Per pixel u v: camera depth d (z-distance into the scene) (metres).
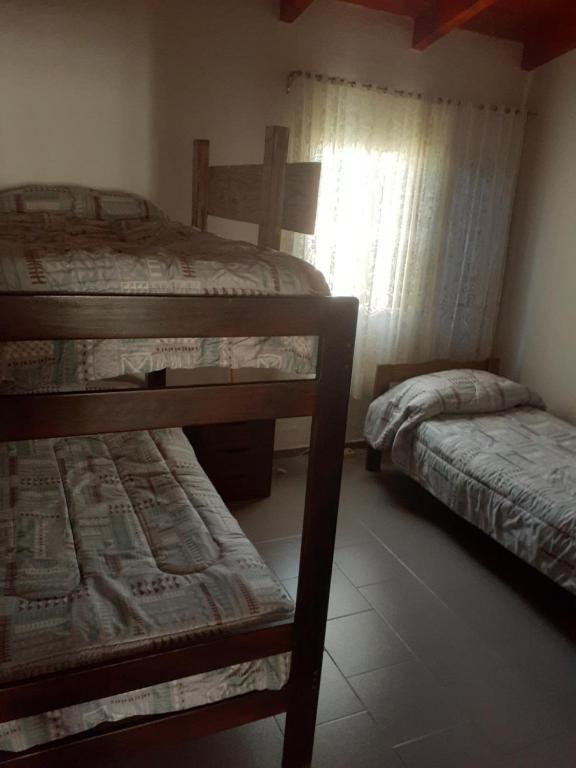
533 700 2.00
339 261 3.41
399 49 3.33
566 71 3.45
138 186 3.02
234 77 3.05
